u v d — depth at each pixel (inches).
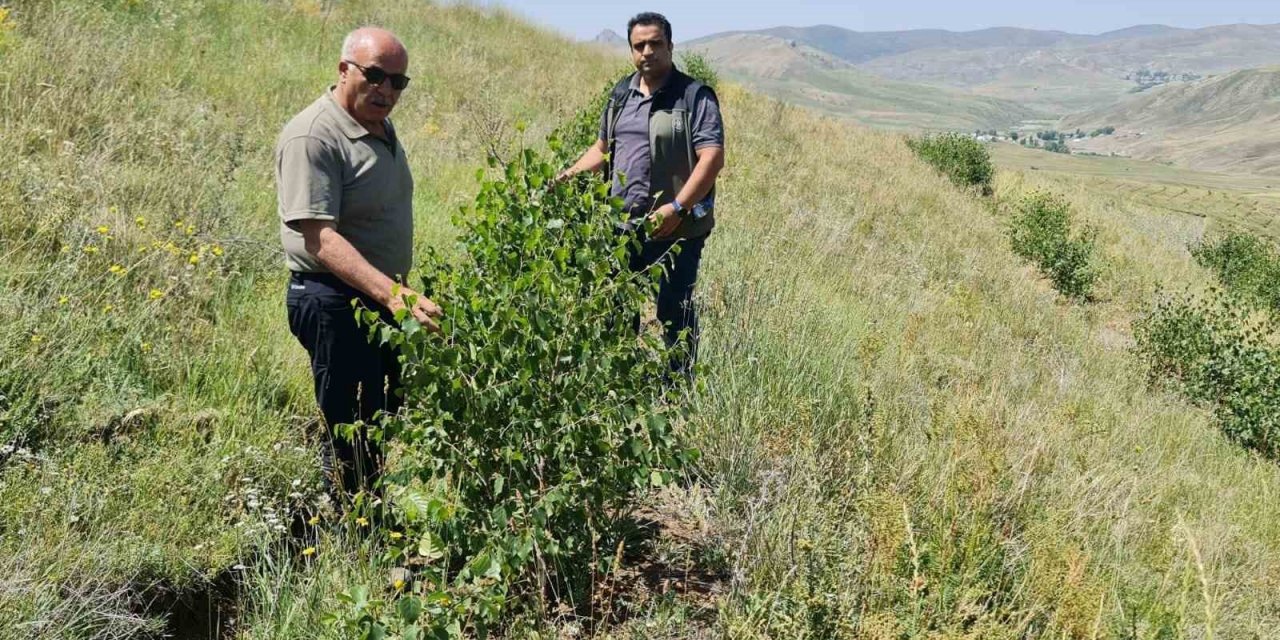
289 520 121.6
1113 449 243.1
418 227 255.4
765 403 174.2
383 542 119.5
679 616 116.4
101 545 106.7
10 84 244.2
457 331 110.6
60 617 96.8
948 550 130.1
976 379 240.8
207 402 145.3
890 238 456.1
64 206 181.8
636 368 122.2
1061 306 496.4
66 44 294.5
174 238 191.0
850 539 133.8
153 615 107.5
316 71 437.4
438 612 95.4
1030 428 209.0
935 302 350.6
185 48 386.3
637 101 172.9
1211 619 120.3
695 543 137.9
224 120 301.7
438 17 717.3
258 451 130.5
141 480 119.7
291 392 155.1
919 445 174.9
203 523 117.9
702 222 174.1
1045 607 127.0
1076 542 152.3
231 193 235.0
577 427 112.3
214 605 112.3
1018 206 737.6
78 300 153.1
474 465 111.7
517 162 128.6
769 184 468.1
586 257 122.3
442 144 370.6
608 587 124.0
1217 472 286.5
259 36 480.1
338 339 121.7
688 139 169.2
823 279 311.7
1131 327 444.1
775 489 142.6
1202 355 381.7
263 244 207.6
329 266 114.9
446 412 108.5
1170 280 649.0
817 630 106.6
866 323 272.4
